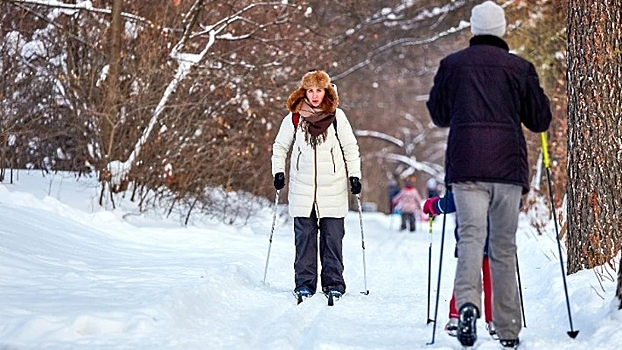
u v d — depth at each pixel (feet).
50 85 76.18
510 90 33.32
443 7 127.85
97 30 77.36
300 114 49.01
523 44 105.29
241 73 88.84
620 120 45.73
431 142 285.84
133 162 76.84
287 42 98.22
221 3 89.92
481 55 33.76
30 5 75.10
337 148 48.91
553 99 98.07
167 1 80.79
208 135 82.99
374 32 131.54
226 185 89.92
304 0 102.94
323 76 48.65
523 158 33.17
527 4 100.37
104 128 75.87
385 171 271.08
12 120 72.43
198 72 80.74
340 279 49.01
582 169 46.57
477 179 32.53
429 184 180.96
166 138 79.00
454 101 33.73
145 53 77.77
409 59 155.94
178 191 81.71
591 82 45.83
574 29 46.65
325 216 48.70
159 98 78.54
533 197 100.58
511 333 33.09
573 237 47.55
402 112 265.75
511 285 33.22
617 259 45.27
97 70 76.54
